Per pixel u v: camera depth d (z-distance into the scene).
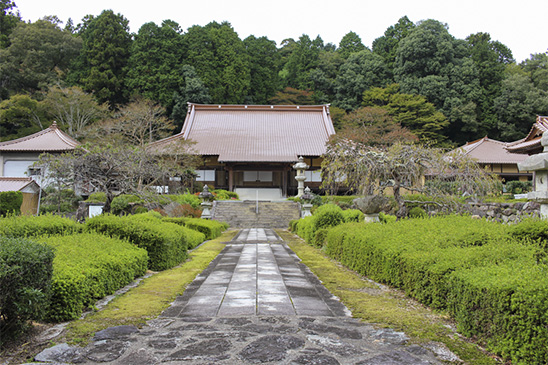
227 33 47.78
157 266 6.86
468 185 10.46
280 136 36.09
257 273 6.40
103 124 28.89
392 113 40.00
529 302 2.77
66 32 42.91
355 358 2.96
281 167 33.00
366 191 10.44
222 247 10.59
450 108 42.69
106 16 43.06
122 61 43.53
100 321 3.86
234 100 45.78
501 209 15.34
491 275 3.46
